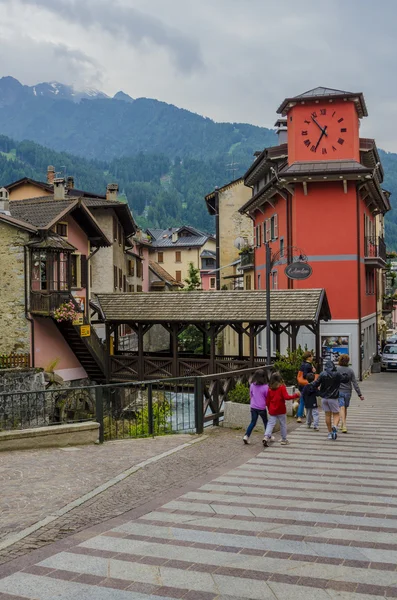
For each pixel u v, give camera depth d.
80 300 32.66
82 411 18.00
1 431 13.09
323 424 16.55
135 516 7.93
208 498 8.80
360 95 33.28
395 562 6.22
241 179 53.41
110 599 5.41
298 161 34.03
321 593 5.50
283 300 26.55
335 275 33.31
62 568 6.12
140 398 16.34
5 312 28.75
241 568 6.07
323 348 33.38
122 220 44.12
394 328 100.38
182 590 5.59
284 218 35.19
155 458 11.62
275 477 10.18
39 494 9.06
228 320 26.88
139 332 29.59
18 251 28.59
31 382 27.38
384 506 8.39
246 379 17.20
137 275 58.72
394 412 19.67
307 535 7.09
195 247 94.25
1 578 5.90
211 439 13.91
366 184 33.50
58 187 37.44
